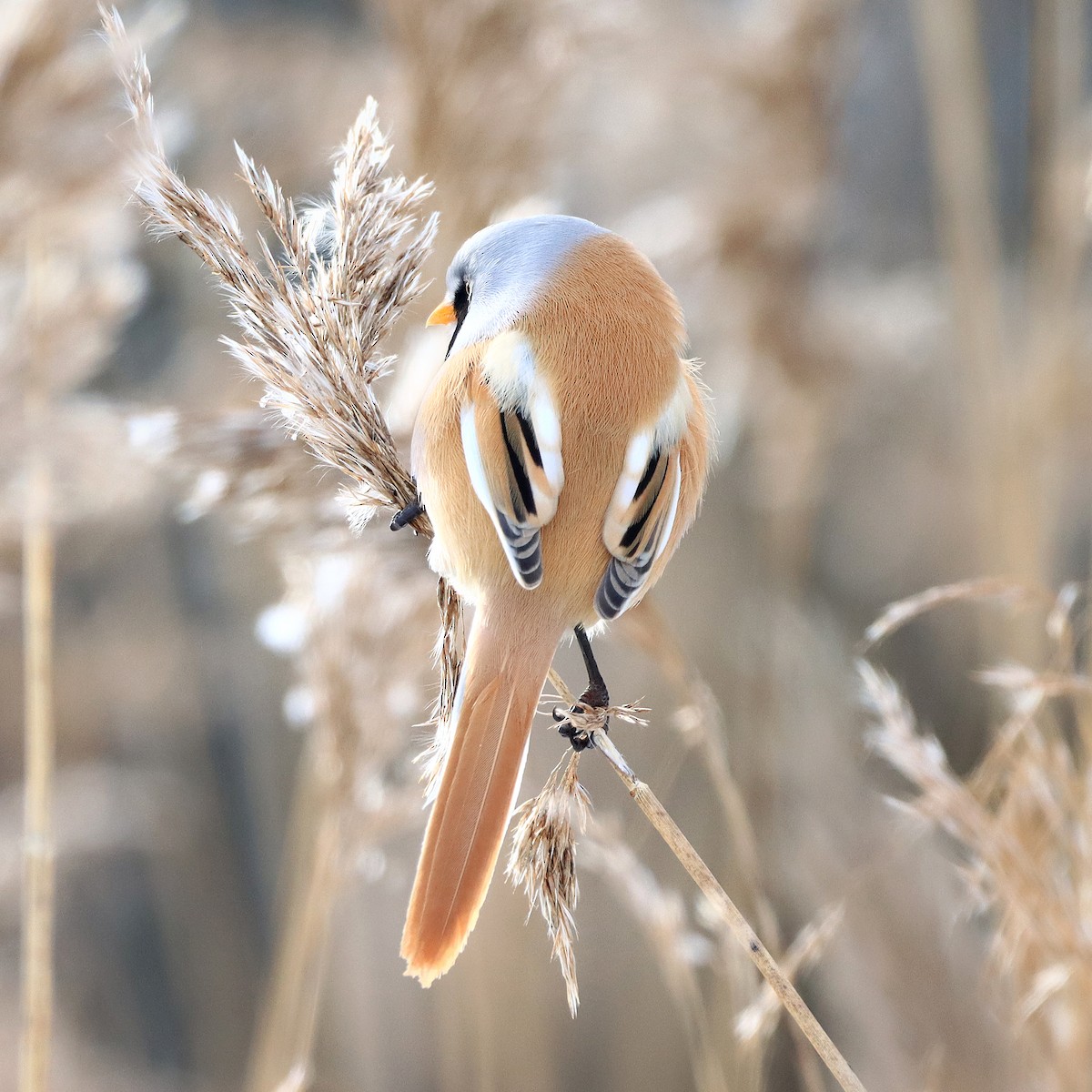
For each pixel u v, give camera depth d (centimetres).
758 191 1095
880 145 1460
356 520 532
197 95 1059
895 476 1362
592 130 1079
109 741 1385
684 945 665
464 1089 975
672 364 503
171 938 1289
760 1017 620
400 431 631
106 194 750
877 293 1210
